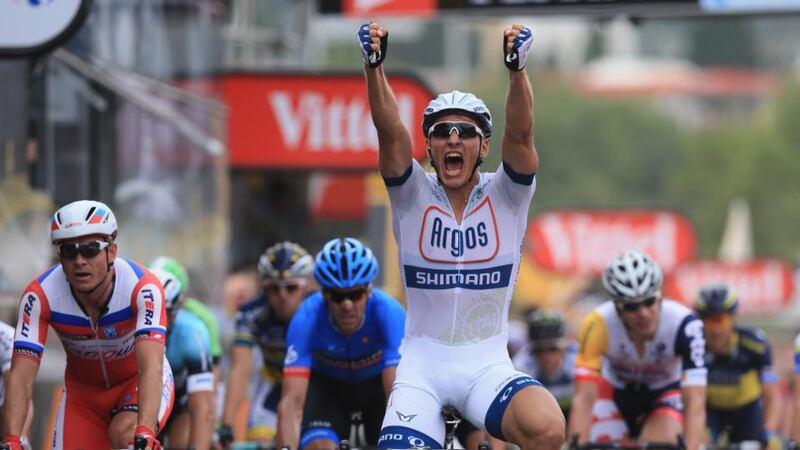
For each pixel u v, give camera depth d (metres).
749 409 34.09
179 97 39.81
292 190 57.16
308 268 28.78
